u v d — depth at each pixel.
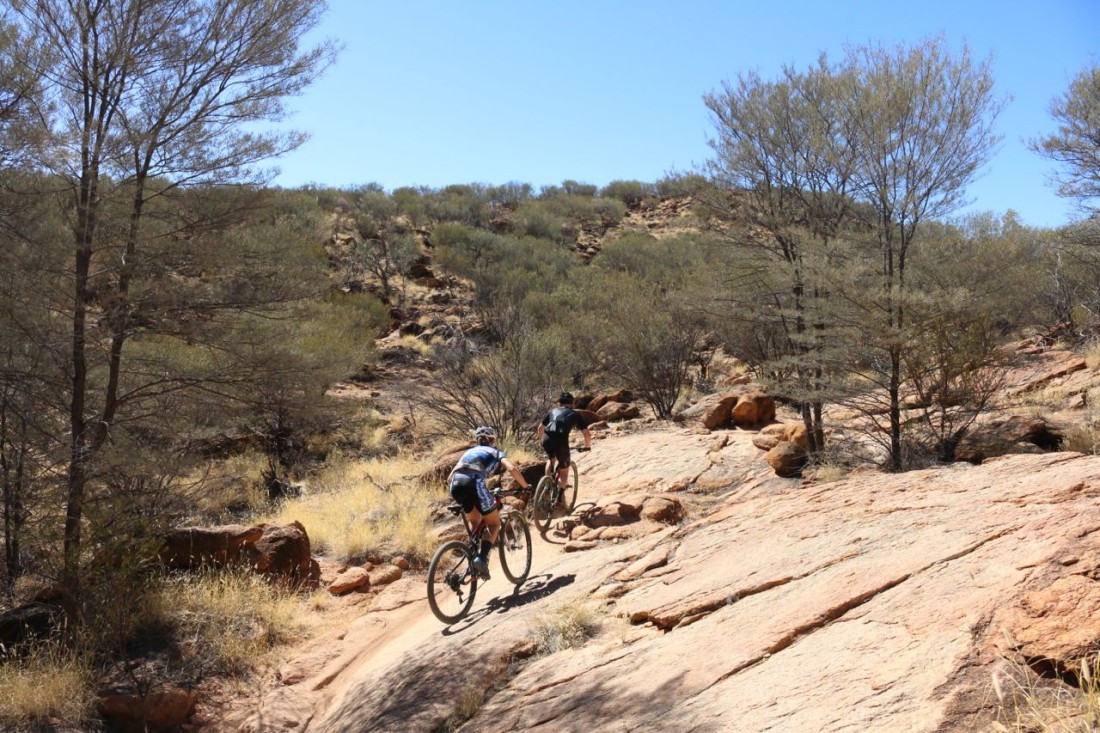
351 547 9.77
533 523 10.36
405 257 33.34
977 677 2.97
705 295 13.62
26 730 5.62
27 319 8.46
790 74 12.65
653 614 5.28
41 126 8.09
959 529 4.61
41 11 8.48
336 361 10.90
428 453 16.44
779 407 17.62
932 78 10.70
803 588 4.64
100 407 9.52
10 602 8.05
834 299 10.47
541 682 4.96
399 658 6.36
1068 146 16.94
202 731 6.07
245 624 7.49
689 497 10.84
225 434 12.26
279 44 9.38
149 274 9.15
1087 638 2.88
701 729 3.45
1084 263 17.88
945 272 10.34
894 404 10.23
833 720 3.10
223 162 9.19
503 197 48.31
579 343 21.97
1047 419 10.46
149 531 7.51
